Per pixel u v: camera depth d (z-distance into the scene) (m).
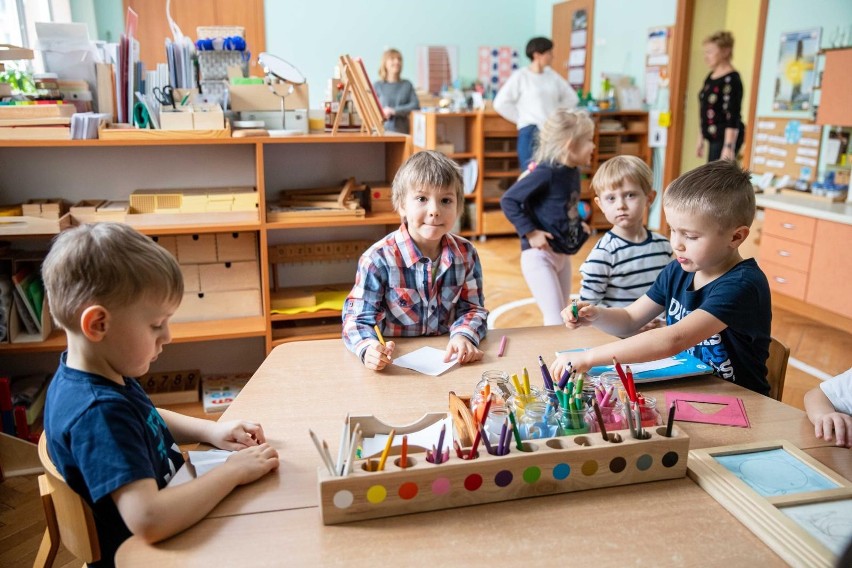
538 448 1.00
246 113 2.71
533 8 8.12
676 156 6.25
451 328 1.71
